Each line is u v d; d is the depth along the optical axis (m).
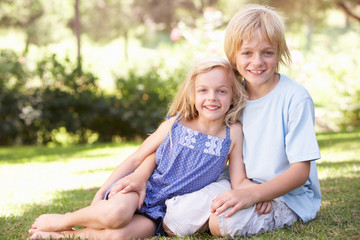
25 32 15.61
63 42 17.02
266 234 2.03
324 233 2.01
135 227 2.02
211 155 2.21
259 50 2.12
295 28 10.52
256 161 2.20
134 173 2.18
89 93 7.11
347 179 3.12
